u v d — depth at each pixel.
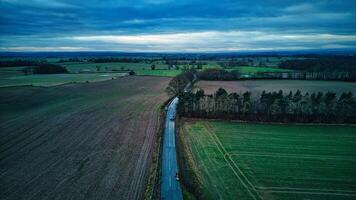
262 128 59.06
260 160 42.50
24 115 67.38
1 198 31.16
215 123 62.72
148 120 64.12
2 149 45.75
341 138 52.91
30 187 33.50
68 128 57.44
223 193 32.72
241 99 67.50
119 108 76.31
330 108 63.25
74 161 41.09
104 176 36.25
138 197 31.30
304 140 51.72
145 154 43.84
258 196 32.19
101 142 49.34
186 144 49.34
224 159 42.81
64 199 30.91
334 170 39.19
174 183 35.03
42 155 43.34
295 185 34.81
